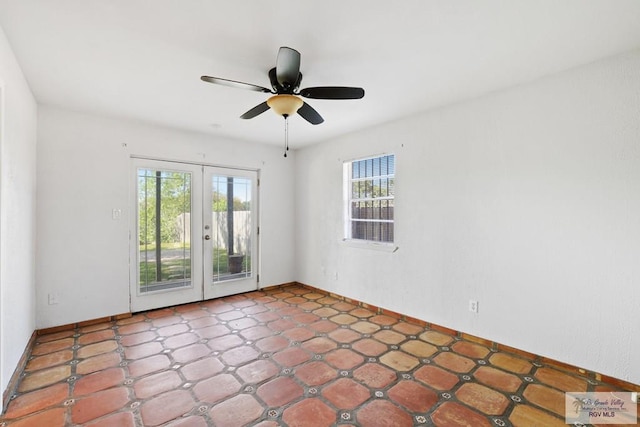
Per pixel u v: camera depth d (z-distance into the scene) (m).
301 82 2.49
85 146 3.30
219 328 3.23
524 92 2.57
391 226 3.74
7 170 2.01
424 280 3.31
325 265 4.60
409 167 3.44
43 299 3.04
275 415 1.86
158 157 3.79
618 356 2.14
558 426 1.76
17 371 2.23
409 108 3.17
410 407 1.93
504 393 2.08
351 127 3.87
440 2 1.59
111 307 3.45
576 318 2.32
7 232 2.04
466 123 2.95
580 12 1.67
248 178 4.67
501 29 1.83
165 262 3.90
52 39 1.93
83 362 2.49
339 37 1.92
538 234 2.51
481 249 2.85
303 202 5.04
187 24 1.78
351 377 2.28
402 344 2.85
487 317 2.82
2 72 1.85
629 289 2.10
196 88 2.67
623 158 2.12
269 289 4.88
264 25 1.79
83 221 3.28
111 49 2.05
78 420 1.80
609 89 2.16
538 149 2.50
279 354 2.64
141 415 1.85
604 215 2.20
